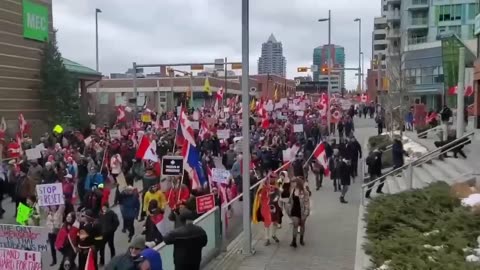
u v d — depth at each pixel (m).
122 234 15.48
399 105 38.31
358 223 14.66
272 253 12.19
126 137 29.14
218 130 30.53
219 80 85.25
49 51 43.09
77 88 47.44
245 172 12.06
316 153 20.69
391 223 10.48
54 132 32.97
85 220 11.20
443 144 20.44
